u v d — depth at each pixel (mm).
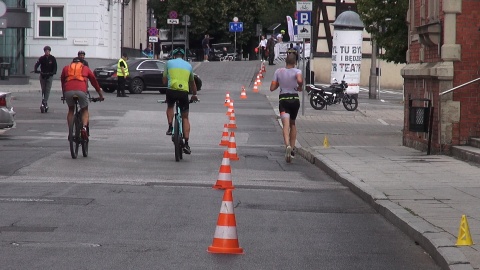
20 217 16734
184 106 28188
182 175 24125
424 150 31062
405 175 23938
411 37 34312
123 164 26328
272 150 32812
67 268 12609
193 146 33031
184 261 13359
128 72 64125
